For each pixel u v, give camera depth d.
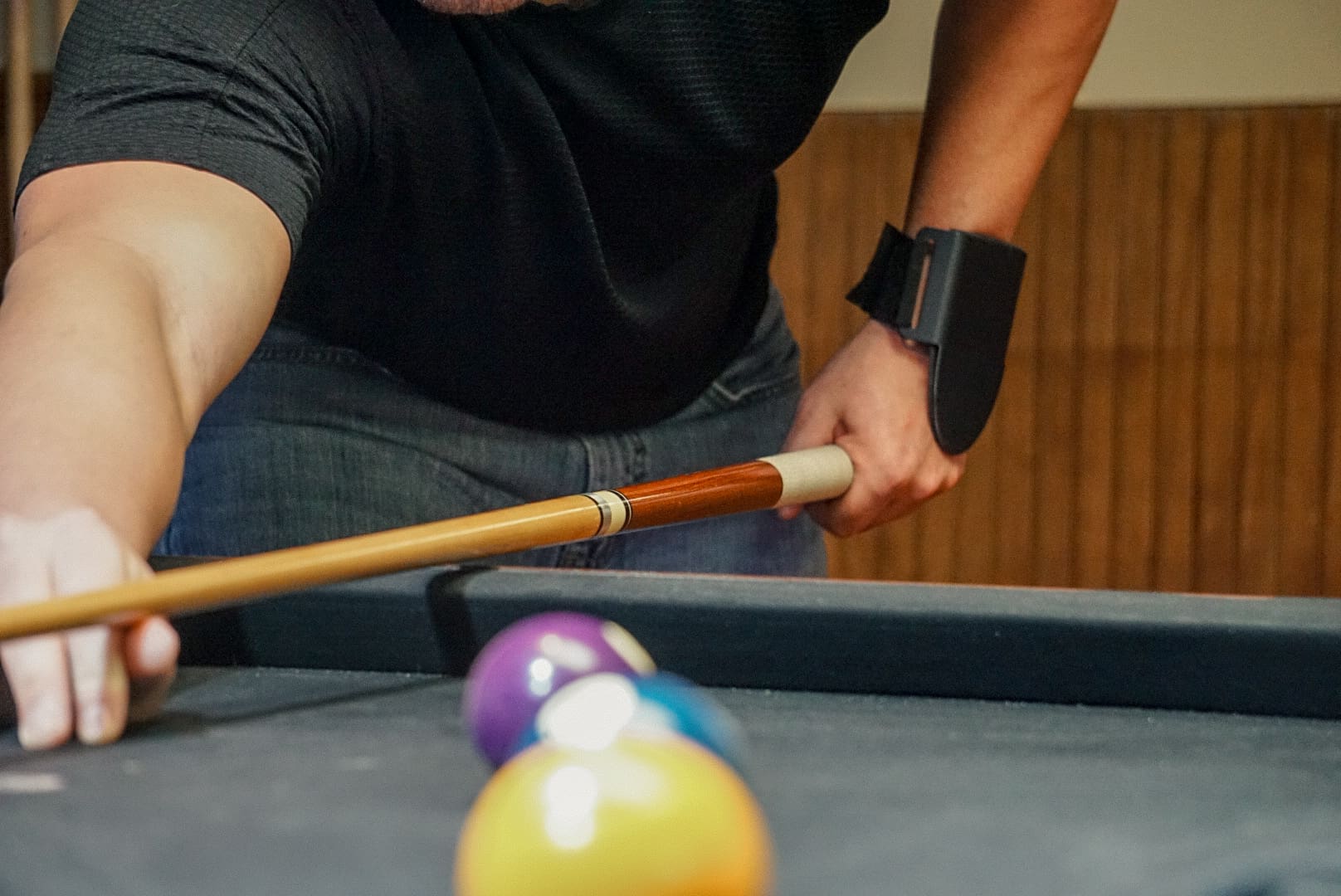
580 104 1.50
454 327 1.56
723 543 1.71
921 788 1.14
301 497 1.58
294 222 1.33
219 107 1.34
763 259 1.70
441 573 1.31
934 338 1.67
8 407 1.21
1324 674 1.26
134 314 1.24
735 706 1.26
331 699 1.25
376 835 1.07
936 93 1.72
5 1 2.89
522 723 1.13
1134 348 2.98
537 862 0.81
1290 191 2.92
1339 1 2.87
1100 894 0.98
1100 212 2.97
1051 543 3.02
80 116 1.33
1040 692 1.28
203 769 1.14
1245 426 2.96
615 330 1.59
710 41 1.51
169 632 1.18
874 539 3.07
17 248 1.31
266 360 1.59
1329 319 2.93
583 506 1.40
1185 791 1.15
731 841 0.84
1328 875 1.03
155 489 1.21
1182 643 1.27
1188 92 2.93
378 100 1.43
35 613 1.14
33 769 1.14
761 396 1.74
